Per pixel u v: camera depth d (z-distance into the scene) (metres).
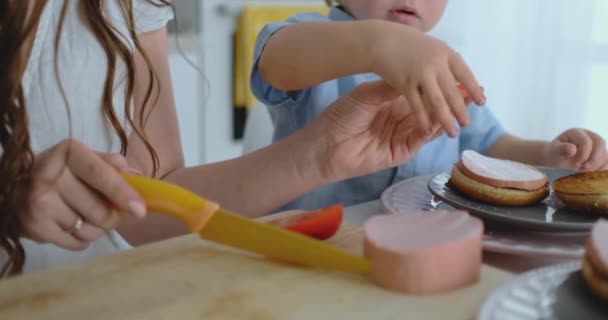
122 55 0.73
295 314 0.37
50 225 0.45
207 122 1.87
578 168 0.79
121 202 0.41
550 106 1.98
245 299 0.38
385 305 0.38
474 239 0.40
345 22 0.64
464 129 0.99
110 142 0.74
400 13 0.88
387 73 0.57
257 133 1.16
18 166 0.48
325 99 0.87
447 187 0.60
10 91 0.60
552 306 0.34
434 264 0.39
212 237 0.43
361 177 0.86
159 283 0.40
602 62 1.91
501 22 2.03
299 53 0.65
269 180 0.65
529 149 0.93
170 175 0.71
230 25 1.86
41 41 0.70
